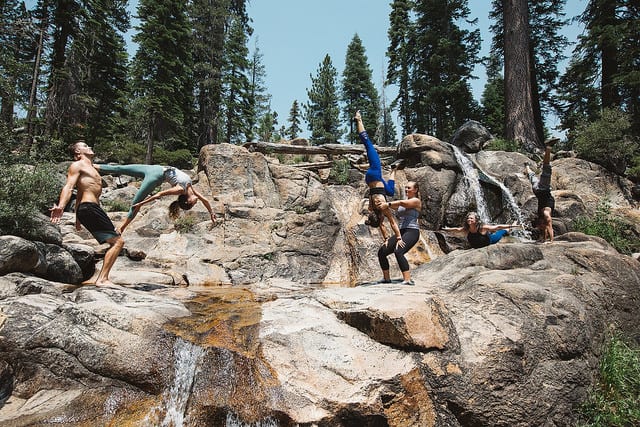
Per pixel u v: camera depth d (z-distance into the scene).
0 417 4.25
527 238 13.38
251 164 13.98
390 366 4.82
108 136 29.03
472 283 6.20
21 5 22.14
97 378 4.79
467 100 30.73
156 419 4.56
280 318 5.55
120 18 31.98
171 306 5.84
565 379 5.24
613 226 12.77
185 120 32.69
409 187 7.06
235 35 36.50
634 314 7.09
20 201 7.55
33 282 6.05
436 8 30.80
